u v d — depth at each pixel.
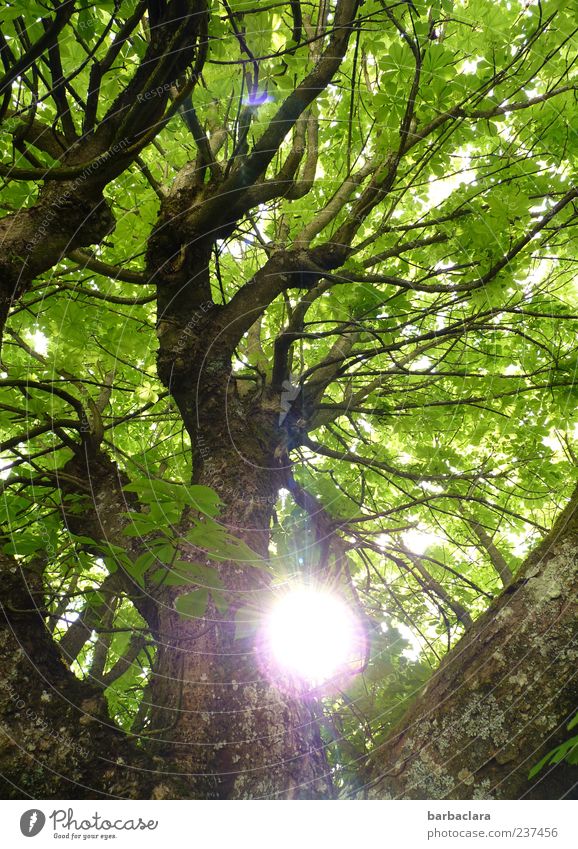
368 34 3.19
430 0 2.94
